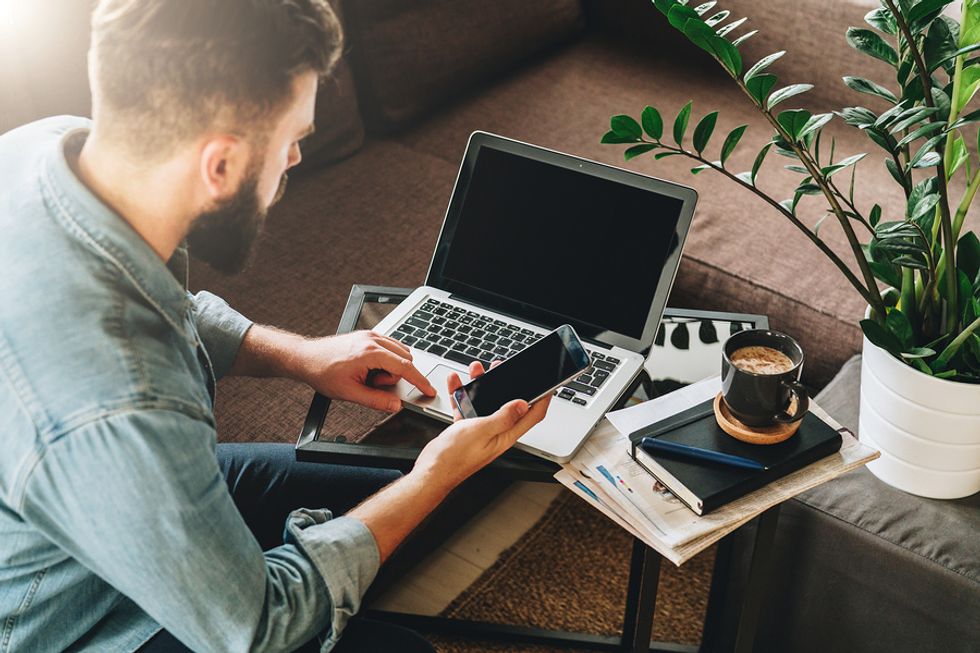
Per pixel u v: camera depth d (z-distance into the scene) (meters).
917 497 1.27
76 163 0.89
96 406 0.79
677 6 0.97
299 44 0.83
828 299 1.68
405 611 1.59
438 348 1.25
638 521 1.04
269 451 1.31
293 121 0.89
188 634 0.87
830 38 2.14
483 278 1.34
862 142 2.09
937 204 1.15
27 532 0.87
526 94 2.24
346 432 1.18
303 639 0.95
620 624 1.57
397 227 1.86
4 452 0.80
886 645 1.32
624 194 1.28
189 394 0.84
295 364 1.22
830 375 1.70
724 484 1.04
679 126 1.07
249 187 0.89
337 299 1.69
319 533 0.98
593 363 1.23
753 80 1.00
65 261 0.82
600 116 2.15
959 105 1.06
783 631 1.41
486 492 1.70
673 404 1.16
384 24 2.04
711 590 1.45
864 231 1.82
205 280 1.72
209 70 0.80
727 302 1.75
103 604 0.98
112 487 0.80
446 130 2.14
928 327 1.19
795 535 1.32
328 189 1.96
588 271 1.29
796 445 1.09
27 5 1.54
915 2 0.99
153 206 0.87
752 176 1.10
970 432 1.18
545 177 1.32
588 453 1.12
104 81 0.81
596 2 2.46
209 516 0.84
